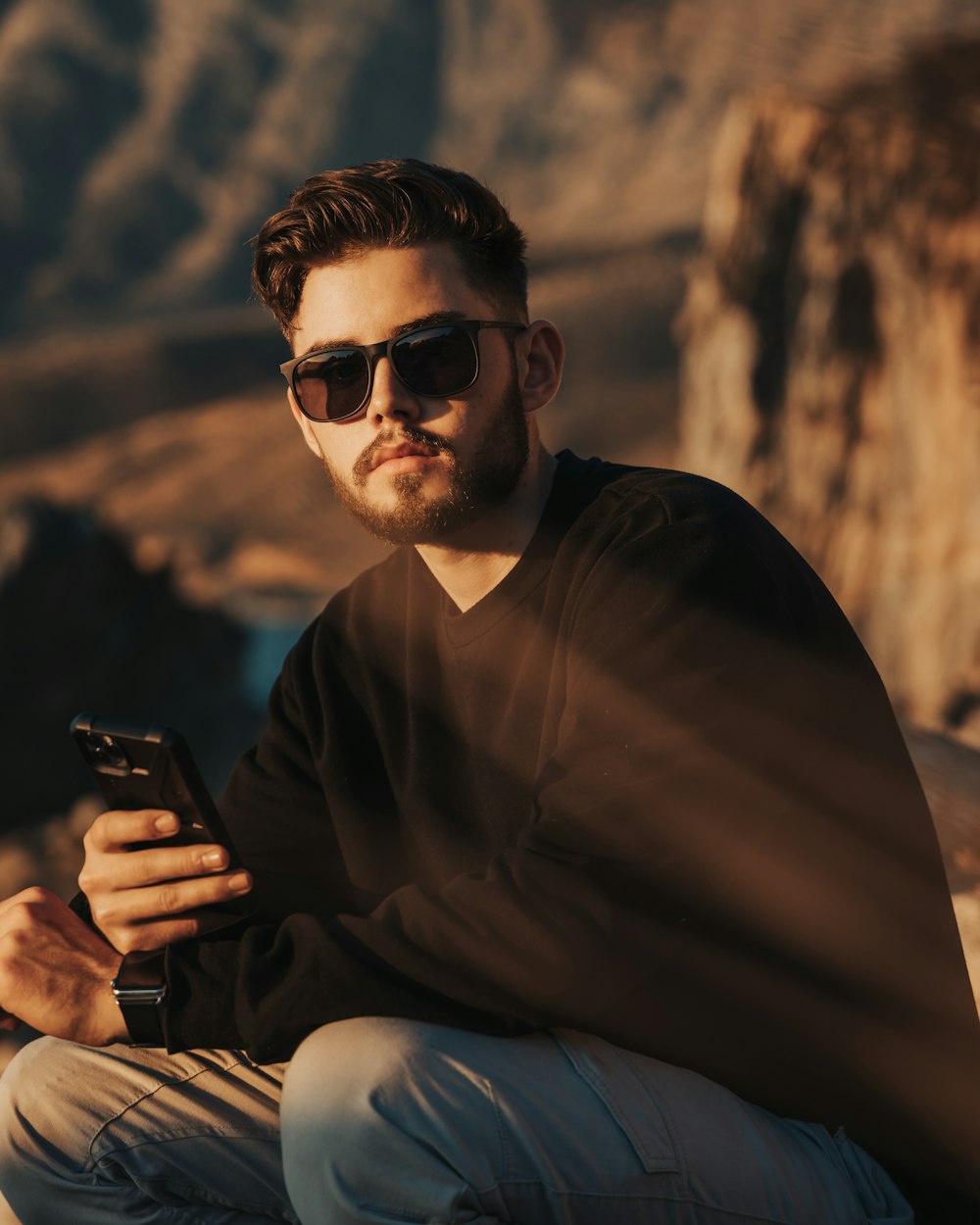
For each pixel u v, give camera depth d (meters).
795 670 1.70
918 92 13.73
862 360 21.94
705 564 1.68
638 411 79.44
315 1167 1.51
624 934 1.56
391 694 1.98
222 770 16.78
